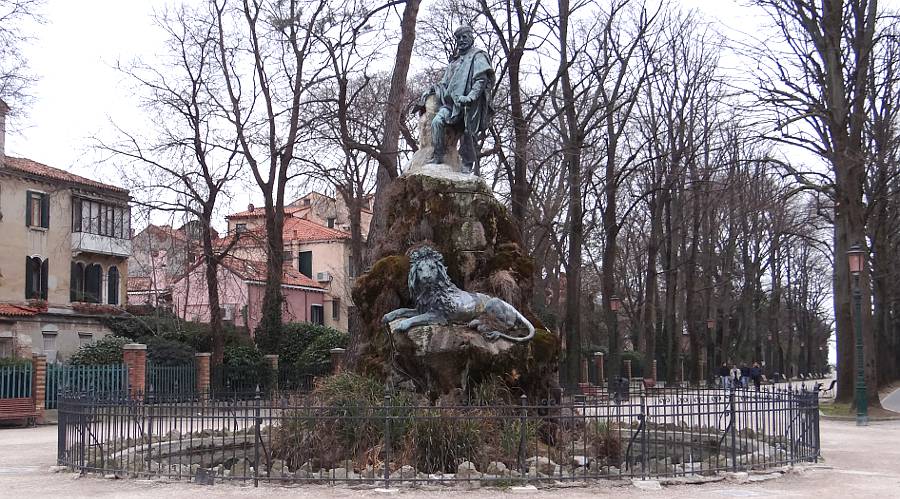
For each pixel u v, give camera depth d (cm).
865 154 2973
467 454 1150
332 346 4109
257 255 5203
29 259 4438
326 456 1196
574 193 3831
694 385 5241
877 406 3000
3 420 2622
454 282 1519
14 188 4391
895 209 4138
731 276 5709
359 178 4403
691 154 4794
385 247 1573
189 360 3644
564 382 4219
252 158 3788
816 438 1488
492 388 1327
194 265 3941
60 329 4509
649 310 5153
